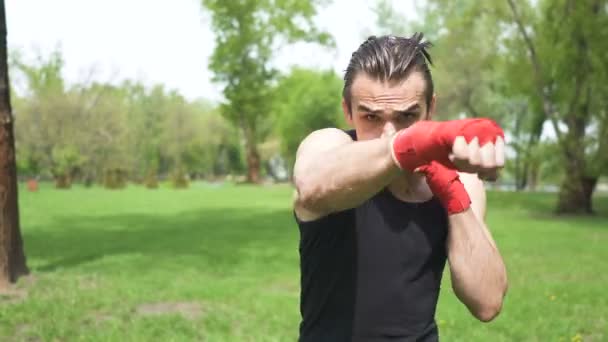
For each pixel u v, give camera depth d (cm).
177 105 6938
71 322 605
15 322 603
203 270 929
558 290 758
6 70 777
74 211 2105
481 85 2838
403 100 137
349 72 145
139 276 868
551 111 1969
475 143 92
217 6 2912
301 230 151
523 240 1284
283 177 7888
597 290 757
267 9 2661
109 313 648
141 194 3419
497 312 151
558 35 1909
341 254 149
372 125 140
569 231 1469
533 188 4375
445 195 144
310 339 157
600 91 1867
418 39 147
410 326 150
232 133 7344
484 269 145
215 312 645
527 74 2036
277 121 5528
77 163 4650
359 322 150
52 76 4894
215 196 3206
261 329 580
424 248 150
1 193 779
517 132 3828
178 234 1420
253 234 1419
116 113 5166
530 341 548
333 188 116
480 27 2231
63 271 894
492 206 2394
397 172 107
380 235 148
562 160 2025
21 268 813
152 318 616
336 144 136
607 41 1797
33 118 4731
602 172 1909
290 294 747
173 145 6869
